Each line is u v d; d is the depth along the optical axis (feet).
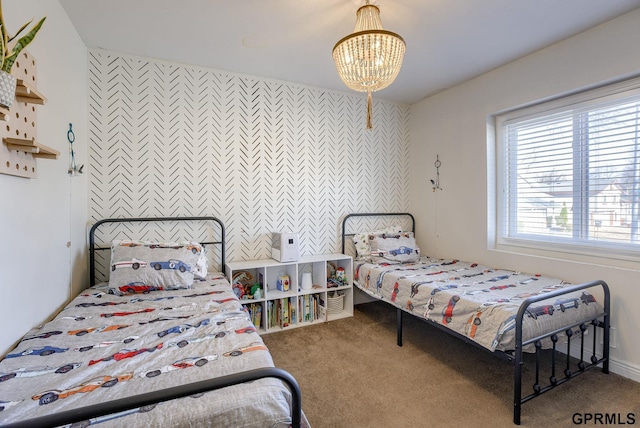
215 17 6.47
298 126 10.23
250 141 9.51
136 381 3.28
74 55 6.82
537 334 5.43
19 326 4.37
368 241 10.77
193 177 8.81
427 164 11.69
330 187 10.85
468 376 6.64
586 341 7.13
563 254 7.95
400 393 6.04
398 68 5.63
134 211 8.20
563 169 7.98
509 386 6.25
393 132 12.03
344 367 7.01
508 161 9.37
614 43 6.57
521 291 6.78
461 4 6.04
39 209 5.03
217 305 5.81
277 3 6.00
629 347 6.43
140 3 5.99
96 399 2.97
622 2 6.02
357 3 5.98
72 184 6.63
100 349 4.02
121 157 8.05
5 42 3.50
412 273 8.67
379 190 11.79
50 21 5.55
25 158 4.45
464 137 10.18
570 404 5.62
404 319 10.05
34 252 4.83
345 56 5.44
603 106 7.13
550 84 7.73
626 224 6.84
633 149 6.69
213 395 3.00
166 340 4.29
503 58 8.39
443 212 11.07
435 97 11.25
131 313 5.35
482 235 9.71
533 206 8.73
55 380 3.30
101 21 6.59
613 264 6.98
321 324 9.61
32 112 4.63
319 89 10.56
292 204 10.20
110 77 7.91
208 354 3.89
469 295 6.54
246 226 9.52
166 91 8.48
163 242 7.96
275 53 8.07
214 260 9.09
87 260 7.63
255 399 3.01
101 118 7.84
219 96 9.07
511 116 9.15
